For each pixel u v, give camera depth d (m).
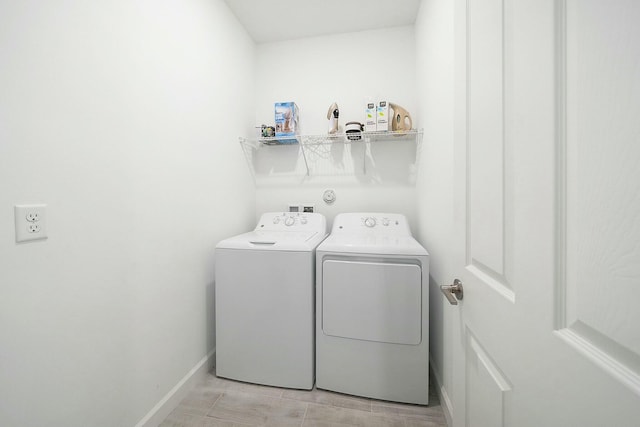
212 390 1.49
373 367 1.41
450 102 1.23
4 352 0.72
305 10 1.91
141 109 1.15
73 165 0.88
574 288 0.37
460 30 0.78
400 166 2.11
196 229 1.54
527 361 0.46
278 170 2.31
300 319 1.47
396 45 2.09
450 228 1.24
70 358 0.88
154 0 1.22
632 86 0.29
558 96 0.39
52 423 0.83
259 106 2.32
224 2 1.82
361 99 2.15
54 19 0.82
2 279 0.71
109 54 1.00
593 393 0.32
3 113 0.71
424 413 1.33
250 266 1.52
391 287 1.38
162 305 1.29
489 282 0.62
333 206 2.23
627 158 0.29
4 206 0.71
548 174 0.41
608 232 0.32
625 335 0.29
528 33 0.46
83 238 0.91
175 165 1.37
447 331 1.30
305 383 1.48
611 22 0.31
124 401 1.08
